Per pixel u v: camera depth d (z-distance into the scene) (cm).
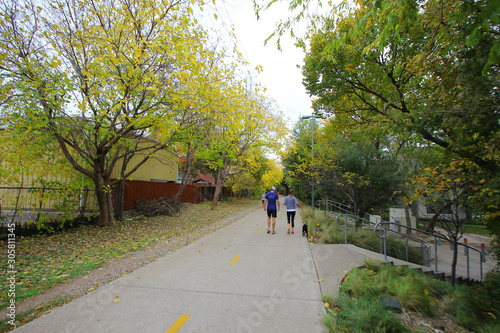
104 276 484
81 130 904
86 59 823
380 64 859
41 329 299
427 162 677
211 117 1031
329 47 410
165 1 746
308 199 2797
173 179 2478
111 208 1112
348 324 298
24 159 848
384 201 1190
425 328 318
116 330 298
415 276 468
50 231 888
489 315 385
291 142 2323
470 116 406
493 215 417
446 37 450
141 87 780
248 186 3284
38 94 727
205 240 796
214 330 298
